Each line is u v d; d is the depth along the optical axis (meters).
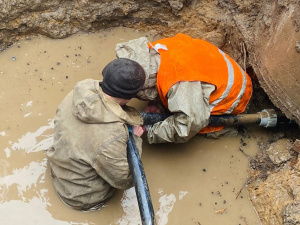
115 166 2.35
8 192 2.66
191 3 3.42
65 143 2.43
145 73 2.50
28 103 3.05
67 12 3.38
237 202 2.73
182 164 2.88
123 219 2.63
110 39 3.51
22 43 3.38
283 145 2.86
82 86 2.39
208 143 2.98
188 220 2.65
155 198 2.73
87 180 2.47
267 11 2.79
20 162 2.79
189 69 2.61
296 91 2.52
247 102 2.94
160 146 2.94
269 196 2.63
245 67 3.00
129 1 3.43
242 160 2.92
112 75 2.30
